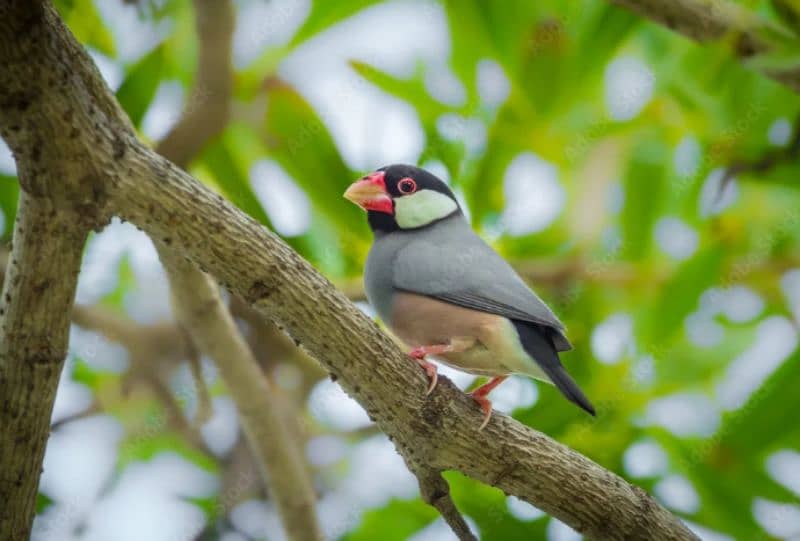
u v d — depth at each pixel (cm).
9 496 707
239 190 1162
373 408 747
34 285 632
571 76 1164
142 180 633
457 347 879
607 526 796
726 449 1059
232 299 1195
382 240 983
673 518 816
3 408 673
